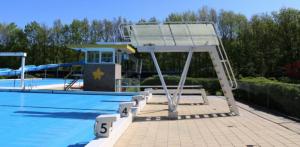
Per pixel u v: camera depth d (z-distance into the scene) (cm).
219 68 1354
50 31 6494
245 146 758
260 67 4428
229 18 5456
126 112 1066
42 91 2681
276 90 1462
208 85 2762
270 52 4397
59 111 1544
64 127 1084
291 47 4312
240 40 4734
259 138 848
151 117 1256
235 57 4634
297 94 1214
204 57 5125
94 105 1844
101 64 2878
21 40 6488
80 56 6244
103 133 718
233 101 1362
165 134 909
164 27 1321
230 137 865
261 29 4581
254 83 1850
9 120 1228
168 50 1302
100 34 6731
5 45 6644
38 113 1447
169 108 1238
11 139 895
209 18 5594
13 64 6300
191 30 1324
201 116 1298
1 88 2772
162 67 5653
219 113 1393
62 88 3198
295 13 4469
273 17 4741
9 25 6912
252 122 1132
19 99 2169
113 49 2886
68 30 6538
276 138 847
